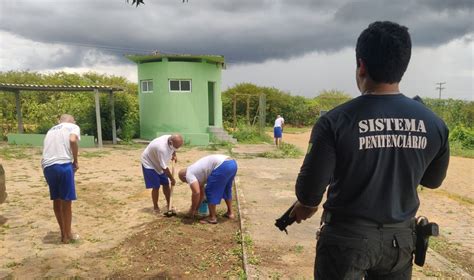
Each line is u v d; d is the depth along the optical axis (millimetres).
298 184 2021
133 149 16938
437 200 8273
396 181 1939
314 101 39844
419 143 1944
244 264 4410
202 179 6062
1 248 5211
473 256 5133
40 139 17688
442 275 4273
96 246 5293
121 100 20219
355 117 1913
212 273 4312
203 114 20078
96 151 16031
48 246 5293
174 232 5508
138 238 5438
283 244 5105
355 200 1946
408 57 1927
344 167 1937
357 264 1962
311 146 1960
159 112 19625
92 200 7836
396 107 1950
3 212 6902
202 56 19281
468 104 26391
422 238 2088
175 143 6414
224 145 18797
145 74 19938
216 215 6473
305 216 2172
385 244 1972
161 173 6562
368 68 1954
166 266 4500
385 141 1900
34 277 4332
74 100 20453
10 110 20828
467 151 18906
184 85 19625
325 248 2061
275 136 18750
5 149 15875
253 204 7254
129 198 8023
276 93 39094
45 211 7000
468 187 10234
